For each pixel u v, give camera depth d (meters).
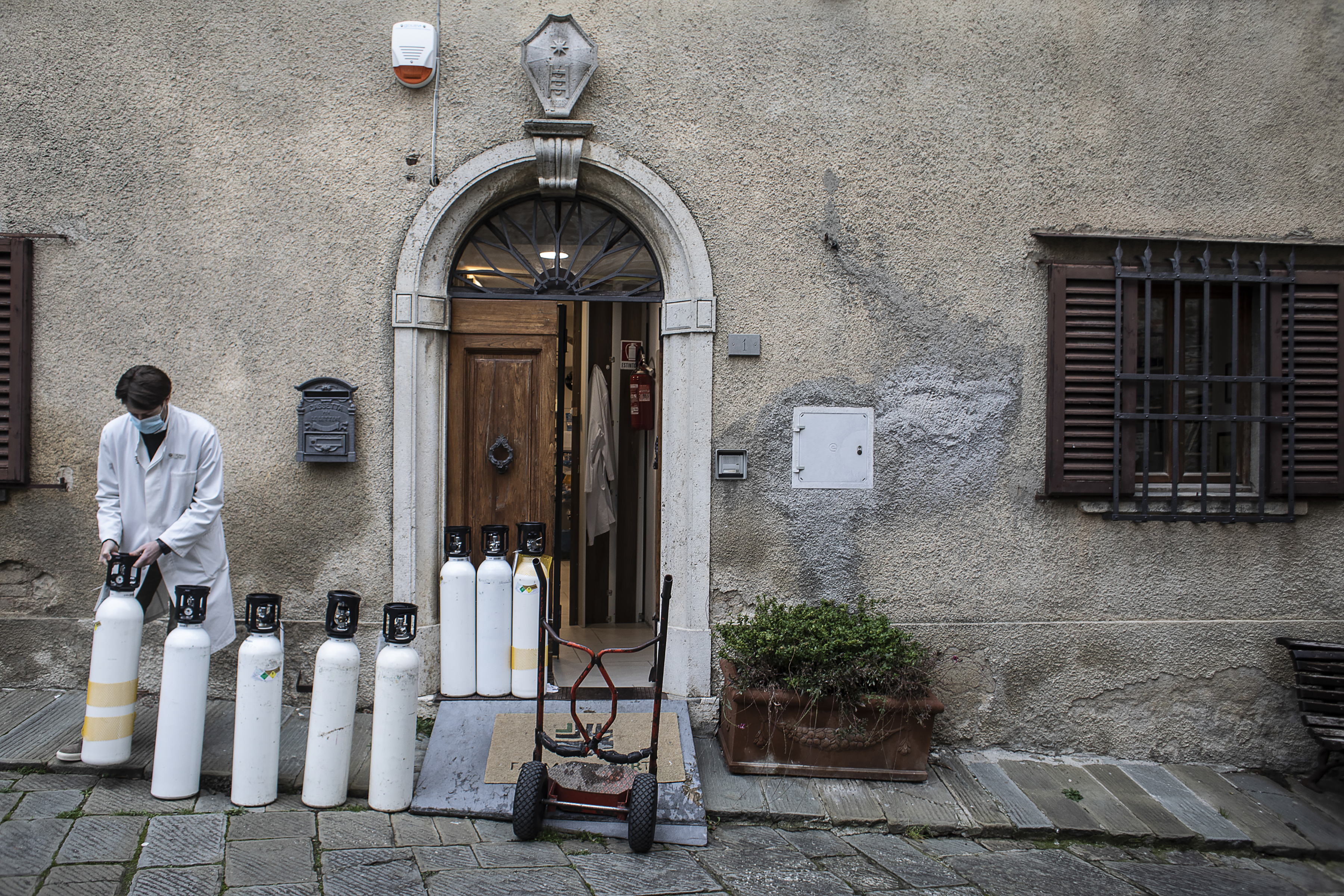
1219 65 4.61
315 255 4.31
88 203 4.25
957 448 4.53
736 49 4.45
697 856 3.40
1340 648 4.29
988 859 3.60
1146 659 4.55
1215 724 4.57
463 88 4.36
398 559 4.32
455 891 2.97
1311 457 4.60
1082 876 3.51
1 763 3.54
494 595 4.26
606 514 6.00
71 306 4.25
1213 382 4.52
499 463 4.57
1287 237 4.65
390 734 3.49
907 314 4.51
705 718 4.39
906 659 4.06
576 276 4.61
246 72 4.29
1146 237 4.53
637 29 4.41
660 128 4.43
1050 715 4.54
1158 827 3.92
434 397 4.43
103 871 2.90
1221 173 4.62
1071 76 4.56
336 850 3.17
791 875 3.30
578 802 3.46
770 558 4.47
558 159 4.34
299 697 4.30
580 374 6.06
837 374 4.49
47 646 4.24
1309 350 4.61
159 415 3.61
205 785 3.54
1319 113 4.64
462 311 4.57
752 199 4.46
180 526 3.64
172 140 4.26
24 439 4.19
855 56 4.49
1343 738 4.21
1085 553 4.57
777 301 4.46
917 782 4.07
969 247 4.53
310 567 4.31
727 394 4.46
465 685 4.25
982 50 4.53
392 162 4.33
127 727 3.53
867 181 4.49
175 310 4.27
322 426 4.24
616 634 5.87
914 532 4.51
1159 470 4.69
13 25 4.22
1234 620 4.59
